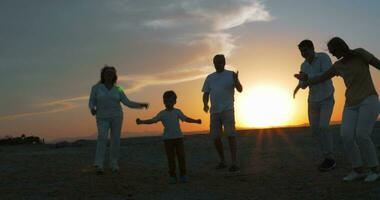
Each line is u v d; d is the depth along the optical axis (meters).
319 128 8.94
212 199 7.06
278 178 8.37
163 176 9.24
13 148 18.27
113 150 9.93
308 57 8.98
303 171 8.91
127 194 7.64
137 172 9.76
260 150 12.66
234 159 9.53
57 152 14.61
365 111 7.34
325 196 6.73
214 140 9.91
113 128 9.80
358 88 7.40
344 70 7.51
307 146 12.91
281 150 12.30
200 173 9.47
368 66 7.44
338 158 10.12
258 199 6.88
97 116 9.75
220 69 9.77
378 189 6.84
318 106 8.92
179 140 8.55
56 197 7.52
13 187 8.35
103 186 8.30
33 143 23.66
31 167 10.67
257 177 8.59
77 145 18.33
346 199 6.47
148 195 7.52
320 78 8.08
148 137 19.72
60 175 9.49
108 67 9.74
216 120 9.77
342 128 7.63
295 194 7.02
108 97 9.67
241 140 16.06
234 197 7.12
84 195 7.62
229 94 9.65
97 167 9.49
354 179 7.65
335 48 7.42
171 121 8.55
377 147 11.23
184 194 7.49
